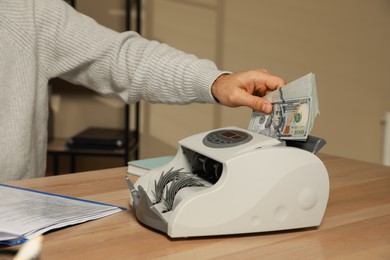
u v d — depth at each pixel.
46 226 0.87
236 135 0.97
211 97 1.17
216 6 3.01
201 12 2.99
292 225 0.91
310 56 3.25
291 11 3.16
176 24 2.97
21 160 1.45
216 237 0.88
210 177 1.02
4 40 1.40
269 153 0.90
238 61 3.10
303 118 0.92
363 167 1.43
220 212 0.87
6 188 1.11
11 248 0.80
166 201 0.97
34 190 1.12
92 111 2.94
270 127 1.01
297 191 0.90
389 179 1.30
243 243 0.86
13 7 1.41
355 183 1.26
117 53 1.38
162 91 1.29
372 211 1.05
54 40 1.44
